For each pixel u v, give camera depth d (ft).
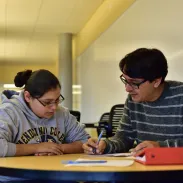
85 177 3.27
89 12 19.58
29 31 23.44
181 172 3.32
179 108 5.49
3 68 36.17
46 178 3.38
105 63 17.51
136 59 5.19
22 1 17.35
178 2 9.77
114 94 15.90
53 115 6.03
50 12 19.35
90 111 21.21
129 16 13.84
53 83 5.46
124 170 3.30
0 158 4.68
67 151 5.58
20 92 5.85
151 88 5.40
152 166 3.63
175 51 10.08
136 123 6.05
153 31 11.59
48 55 31.12
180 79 9.76
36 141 5.68
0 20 20.66
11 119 5.48
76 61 26.16
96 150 5.31
